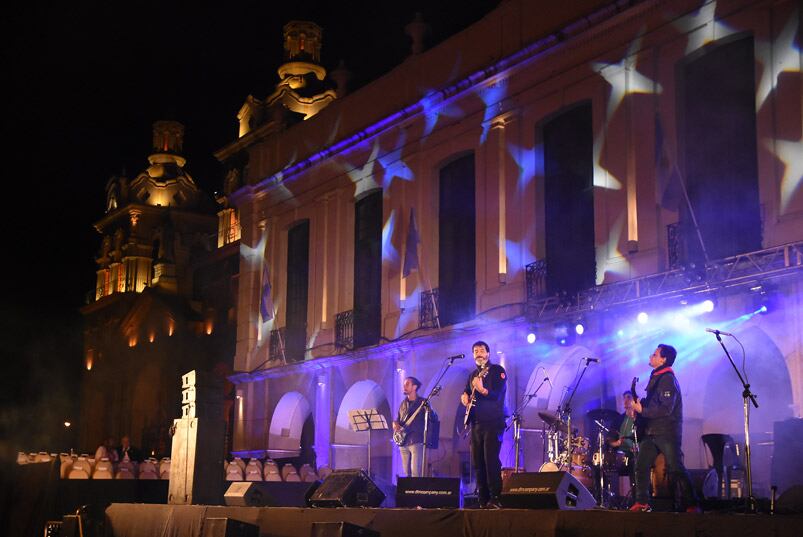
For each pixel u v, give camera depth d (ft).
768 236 43.52
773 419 45.80
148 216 137.18
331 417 70.23
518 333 55.21
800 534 21.91
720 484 38.58
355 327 69.15
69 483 50.72
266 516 35.86
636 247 49.26
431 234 63.57
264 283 79.92
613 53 52.06
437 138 63.87
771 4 44.73
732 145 47.01
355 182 71.51
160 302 119.65
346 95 74.23
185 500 42.27
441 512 30.12
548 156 56.85
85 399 138.00
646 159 49.62
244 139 110.83
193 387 42.98
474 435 34.27
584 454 41.39
